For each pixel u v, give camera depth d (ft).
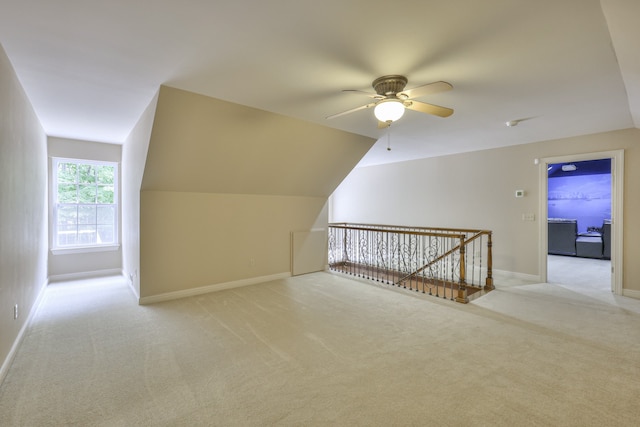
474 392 6.44
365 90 9.35
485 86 8.98
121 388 6.62
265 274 15.85
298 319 10.58
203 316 10.86
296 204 17.06
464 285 12.59
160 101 9.44
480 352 8.20
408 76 8.39
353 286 14.89
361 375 7.10
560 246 24.82
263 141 12.63
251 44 6.83
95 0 5.37
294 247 16.87
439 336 9.20
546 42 6.63
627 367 7.43
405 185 21.75
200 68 8.00
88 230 17.01
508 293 13.76
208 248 13.88
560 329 9.72
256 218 15.44
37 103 10.67
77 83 8.97
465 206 18.61
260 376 7.07
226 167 13.06
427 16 5.79
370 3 5.40
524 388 6.58
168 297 12.78
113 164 17.62
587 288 14.56
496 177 17.31
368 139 15.29
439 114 8.68
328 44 6.82
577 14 5.64
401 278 18.07
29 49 7.14
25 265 9.77
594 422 5.55
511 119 12.12
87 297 13.03
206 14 5.76
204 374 7.15
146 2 5.42
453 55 7.25
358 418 5.68
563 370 7.30
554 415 5.73
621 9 5.21
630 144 13.19
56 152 15.81
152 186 12.25
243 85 9.02
